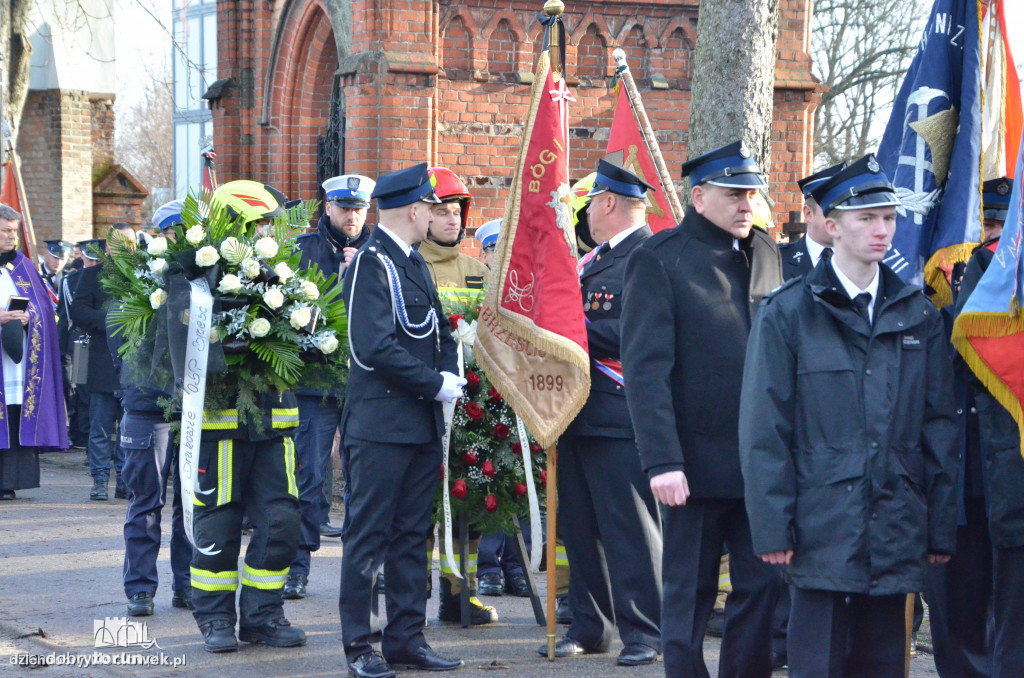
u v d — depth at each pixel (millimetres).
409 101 10352
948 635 4766
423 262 5449
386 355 5043
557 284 5379
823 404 3820
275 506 5719
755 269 4609
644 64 11336
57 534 8633
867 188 3818
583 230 6945
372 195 5387
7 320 10070
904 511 3768
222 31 14086
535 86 5551
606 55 11195
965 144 5246
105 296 10359
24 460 10422
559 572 6215
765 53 7734
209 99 14117
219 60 14188
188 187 5711
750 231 4645
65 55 24172
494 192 10906
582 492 5562
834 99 25094
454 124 10750
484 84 10820
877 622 3918
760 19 7680
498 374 5547
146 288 5602
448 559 5617
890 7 24109
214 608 5660
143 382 5688
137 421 6289
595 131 11180
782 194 11391
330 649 5684
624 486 5355
